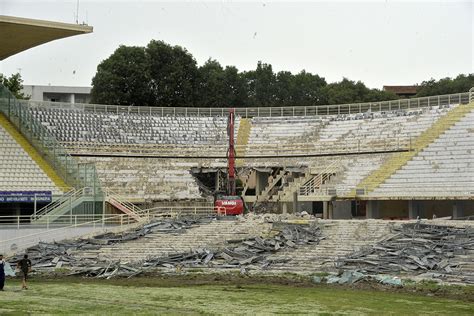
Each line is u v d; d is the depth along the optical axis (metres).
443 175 65.38
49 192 60.12
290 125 80.88
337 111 81.06
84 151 75.19
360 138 75.38
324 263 46.28
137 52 100.56
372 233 51.22
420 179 66.00
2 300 35.84
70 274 46.34
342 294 37.91
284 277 43.84
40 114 76.75
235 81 113.62
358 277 42.00
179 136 79.81
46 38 67.94
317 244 50.62
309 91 121.31
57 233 55.88
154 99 100.94
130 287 40.78
